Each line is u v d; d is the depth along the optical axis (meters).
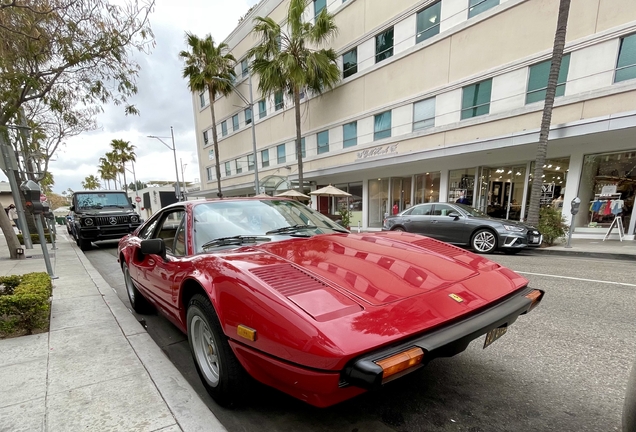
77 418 1.68
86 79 6.08
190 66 19.08
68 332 2.89
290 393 1.43
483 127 9.97
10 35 4.82
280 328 1.35
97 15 5.38
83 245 9.53
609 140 8.24
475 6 9.98
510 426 1.70
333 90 15.06
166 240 3.09
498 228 7.00
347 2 13.83
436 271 1.79
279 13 17.81
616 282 4.48
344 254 1.99
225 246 2.33
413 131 12.01
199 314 1.92
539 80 8.80
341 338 1.21
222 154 25.59
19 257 7.67
